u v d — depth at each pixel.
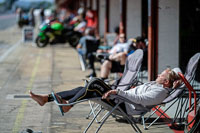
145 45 14.84
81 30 29.09
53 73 16.66
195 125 7.50
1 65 19.00
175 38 13.55
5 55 23.42
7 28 56.31
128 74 9.97
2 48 28.06
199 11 27.19
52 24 28.42
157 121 9.39
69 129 8.74
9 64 19.36
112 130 8.67
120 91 7.52
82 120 9.47
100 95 7.60
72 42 28.17
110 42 20.78
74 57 22.50
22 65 19.05
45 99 7.77
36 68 18.08
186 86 7.82
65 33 28.30
